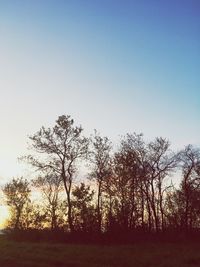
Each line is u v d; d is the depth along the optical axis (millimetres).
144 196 64188
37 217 61781
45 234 59062
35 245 48844
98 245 51781
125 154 64500
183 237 60969
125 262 34250
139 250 44656
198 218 66250
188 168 67500
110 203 61500
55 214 62125
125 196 62594
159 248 47844
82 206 60031
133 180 63562
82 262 33438
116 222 58500
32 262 32469
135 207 61969
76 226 58562
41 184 63656
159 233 61750
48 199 63219
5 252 39312
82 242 55938
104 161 64188
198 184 67125
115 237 56812
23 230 60406
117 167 63906
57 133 62969
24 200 62688
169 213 65938
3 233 60969
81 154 63625
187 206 65938
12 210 62312
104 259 35656
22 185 62875
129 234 58031
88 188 60875
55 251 41281
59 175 63875
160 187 66062
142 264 33344
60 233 58719
